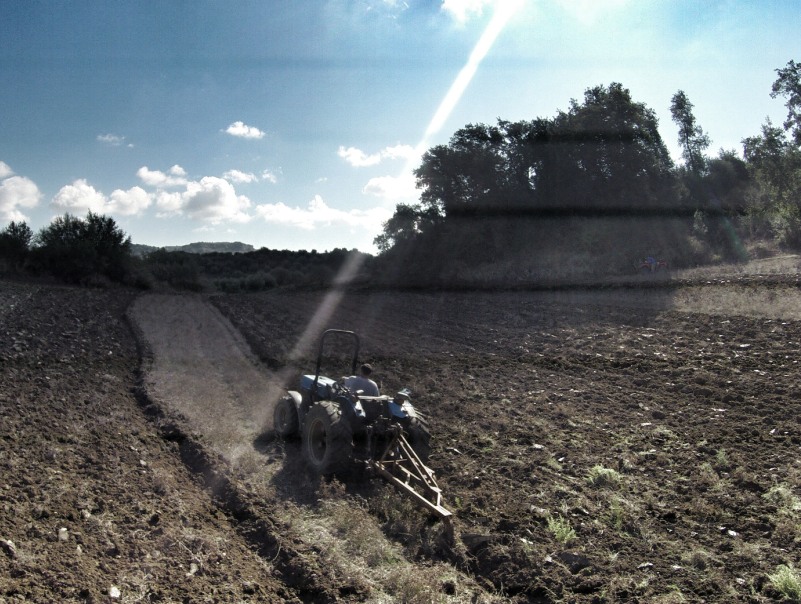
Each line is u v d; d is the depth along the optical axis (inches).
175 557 211.8
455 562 225.0
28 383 470.9
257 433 379.6
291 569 211.2
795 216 1531.7
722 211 1755.7
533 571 212.2
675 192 1743.4
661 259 1427.2
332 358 664.4
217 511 261.7
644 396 452.1
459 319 991.6
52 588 183.0
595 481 293.1
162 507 255.3
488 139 1934.1
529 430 379.2
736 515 253.8
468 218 1918.1
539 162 1811.0
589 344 673.6
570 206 1752.0
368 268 2287.2
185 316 1104.2
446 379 543.8
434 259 1908.2
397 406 310.0
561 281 1405.0
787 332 627.8
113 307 1152.8
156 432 371.2
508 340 749.9
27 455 303.6
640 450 336.8
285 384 530.0
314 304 1382.9
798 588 191.6
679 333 690.2
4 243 1628.9
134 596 184.4
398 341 785.6
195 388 491.2
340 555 221.5
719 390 447.8
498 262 1764.3
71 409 403.2
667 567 214.4
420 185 2012.8
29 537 215.6
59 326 809.5
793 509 253.1
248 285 2369.6
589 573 212.2
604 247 1627.7
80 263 1674.5
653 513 258.5
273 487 289.4
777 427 359.9
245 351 713.6
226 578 202.1
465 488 289.9
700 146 2206.0
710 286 1003.9
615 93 1761.8
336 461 292.7
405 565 219.5
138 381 520.1
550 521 247.1
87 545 214.2
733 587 200.4
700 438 351.9
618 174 1727.4
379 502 267.7
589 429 377.7
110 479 280.8
